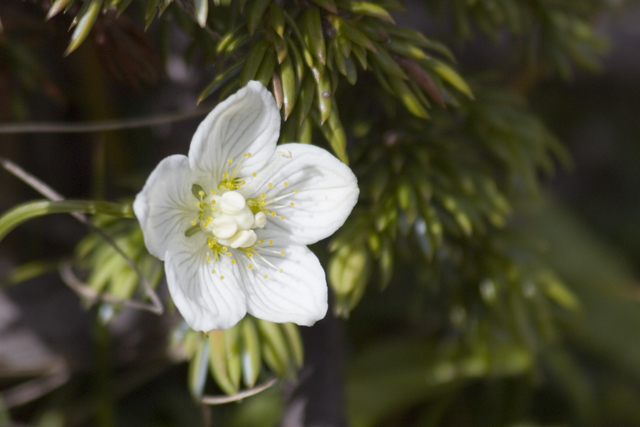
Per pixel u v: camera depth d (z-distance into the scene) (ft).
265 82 0.86
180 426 1.03
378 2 0.89
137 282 0.93
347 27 0.87
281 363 0.91
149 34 0.96
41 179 1.07
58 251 1.05
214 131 0.85
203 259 0.87
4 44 0.94
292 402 0.96
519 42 1.01
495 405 1.07
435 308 1.03
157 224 0.84
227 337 0.91
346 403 0.98
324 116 0.86
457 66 0.99
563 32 0.99
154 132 1.04
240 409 1.03
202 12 0.85
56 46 0.97
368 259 0.92
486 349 1.01
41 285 0.97
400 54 0.88
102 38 0.90
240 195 0.86
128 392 1.04
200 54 0.97
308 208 0.87
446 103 0.93
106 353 0.97
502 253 0.97
